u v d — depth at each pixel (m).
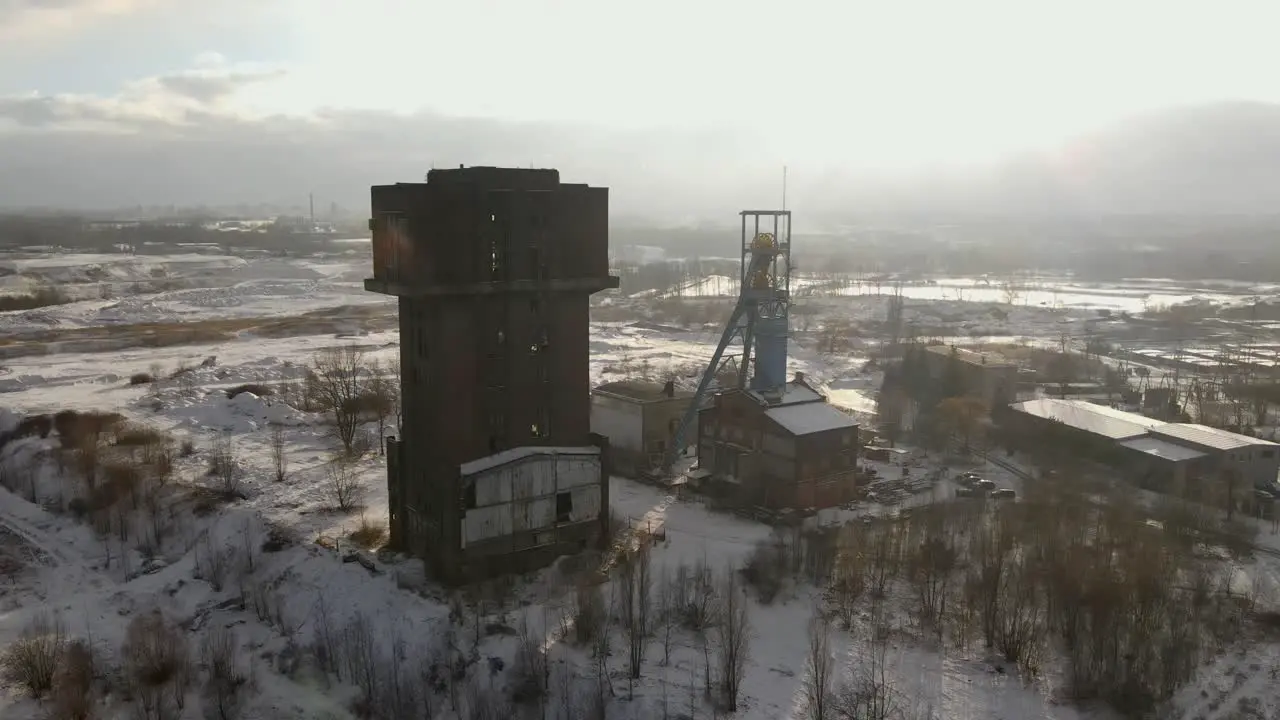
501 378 65.75
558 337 68.00
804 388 87.25
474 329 64.06
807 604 61.84
